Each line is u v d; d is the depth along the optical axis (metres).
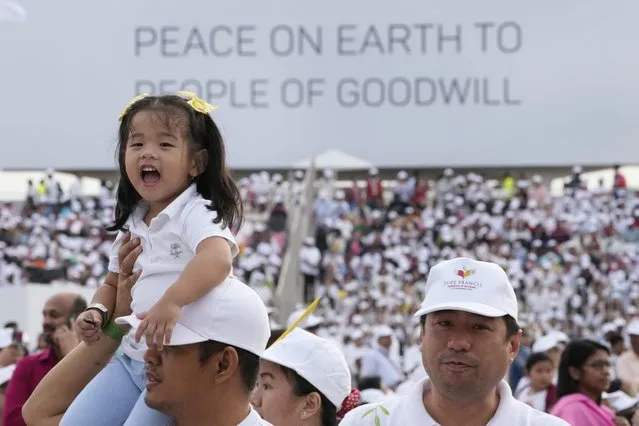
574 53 82.06
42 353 13.57
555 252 72.75
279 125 81.94
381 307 60.28
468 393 7.51
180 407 6.69
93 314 7.29
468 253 72.88
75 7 82.25
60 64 82.19
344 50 81.88
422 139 81.88
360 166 77.25
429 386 7.93
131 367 7.27
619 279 68.75
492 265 7.66
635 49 81.94
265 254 64.19
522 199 77.25
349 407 9.66
